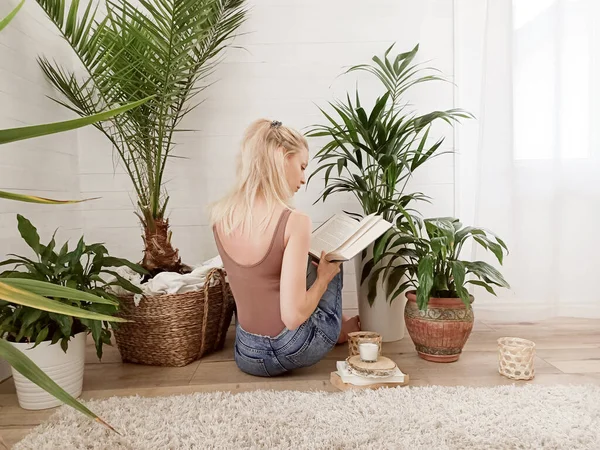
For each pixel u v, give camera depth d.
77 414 1.40
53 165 2.27
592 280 2.46
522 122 2.43
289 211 1.54
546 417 1.33
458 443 1.18
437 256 1.92
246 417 1.36
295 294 1.52
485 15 2.48
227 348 2.17
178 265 2.16
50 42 2.30
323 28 2.57
